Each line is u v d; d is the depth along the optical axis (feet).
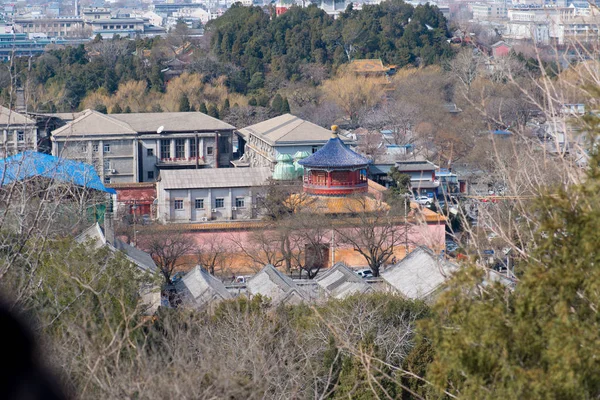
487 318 126.21
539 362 124.77
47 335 170.40
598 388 122.21
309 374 234.17
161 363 180.24
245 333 240.12
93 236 392.47
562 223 129.18
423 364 250.16
